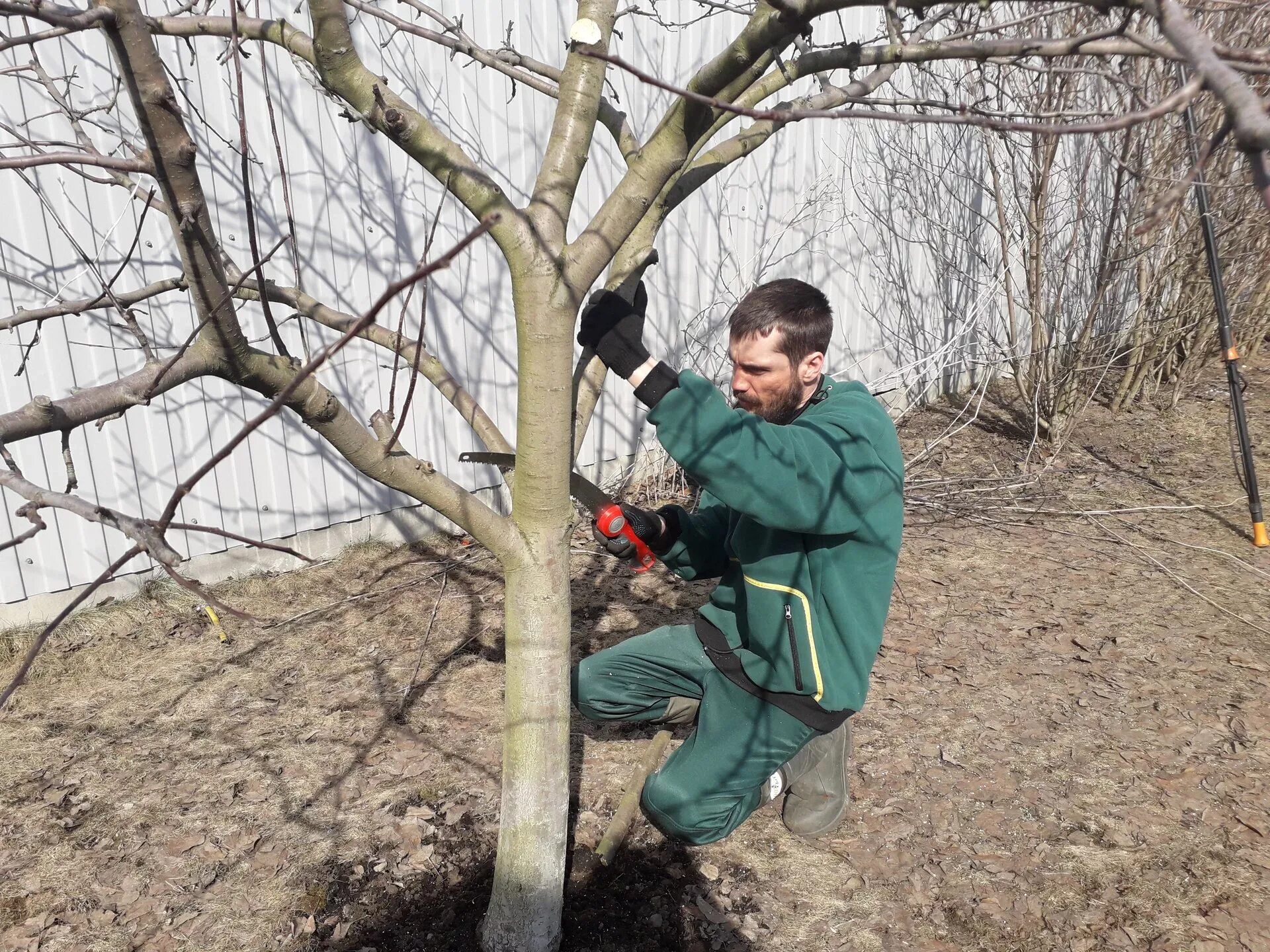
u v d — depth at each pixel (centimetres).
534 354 171
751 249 557
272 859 250
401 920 230
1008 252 692
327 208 394
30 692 329
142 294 188
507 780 206
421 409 440
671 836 241
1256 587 407
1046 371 582
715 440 172
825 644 217
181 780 283
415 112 156
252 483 406
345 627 379
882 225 629
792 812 263
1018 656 354
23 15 116
